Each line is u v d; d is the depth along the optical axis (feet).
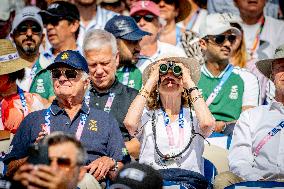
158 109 88.22
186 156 85.97
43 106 99.09
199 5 130.31
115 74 98.73
